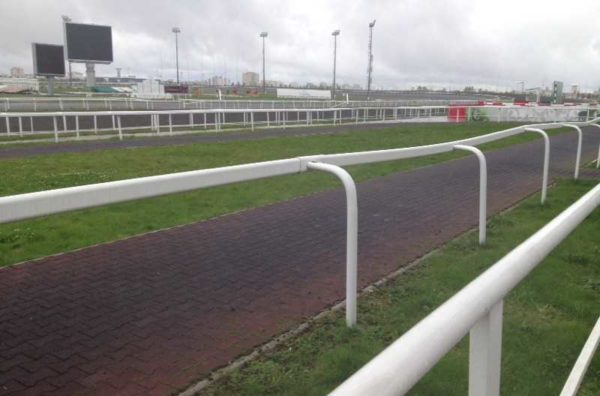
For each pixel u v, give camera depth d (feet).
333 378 9.41
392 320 11.94
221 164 35.47
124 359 10.34
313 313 12.48
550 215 22.43
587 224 21.02
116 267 15.53
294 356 10.37
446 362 9.73
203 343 10.99
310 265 15.93
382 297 13.41
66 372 9.86
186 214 22.09
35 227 19.56
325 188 28.25
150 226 20.11
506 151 47.47
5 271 15.05
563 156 45.24
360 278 14.71
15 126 65.31
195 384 9.42
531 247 4.77
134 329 11.61
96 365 10.11
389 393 2.75
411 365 2.95
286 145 48.62
